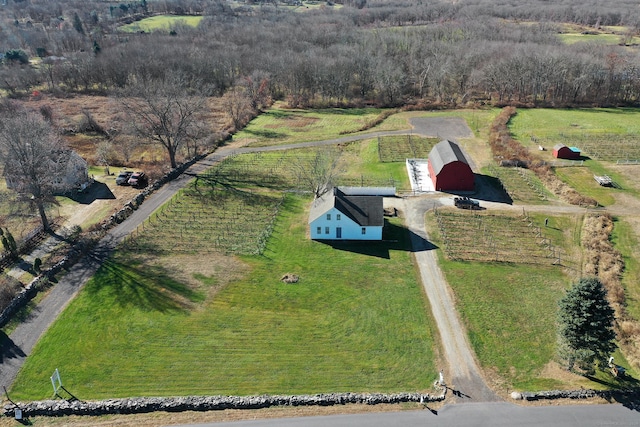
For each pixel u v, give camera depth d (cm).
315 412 3869
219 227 6550
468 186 7569
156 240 6219
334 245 6169
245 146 9806
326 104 13100
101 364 4281
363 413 3856
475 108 12188
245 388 4066
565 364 4322
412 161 8675
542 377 4206
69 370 4216
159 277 5453
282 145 9844
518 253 5988
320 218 6156
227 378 4162
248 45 15950
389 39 16088
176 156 9188
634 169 8381
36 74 14588
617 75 12531
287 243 6206
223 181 8025
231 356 4391
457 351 4478
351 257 5906
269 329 4722
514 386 4109
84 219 6762
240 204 7206
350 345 4544
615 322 4806
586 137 10012
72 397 3953
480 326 4784
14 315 4822
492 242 6209
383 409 3897
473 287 5353
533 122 11050
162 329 4688
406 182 7938
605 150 9269
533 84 12694
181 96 9244
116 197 7450
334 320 4856
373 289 5322
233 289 5284
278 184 7919
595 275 5559
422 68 13700
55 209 7006
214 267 5669
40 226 6444
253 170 8500
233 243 6172
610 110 12088
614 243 6238
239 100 12425
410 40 16150
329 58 13512
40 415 3831
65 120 11238
